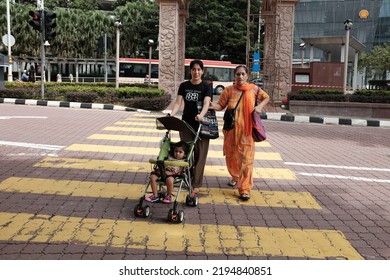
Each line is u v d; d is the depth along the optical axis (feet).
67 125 38.55
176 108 18.04
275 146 32.30
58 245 13.43
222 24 123.03
